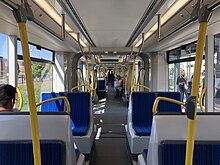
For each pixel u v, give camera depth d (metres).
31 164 1.61
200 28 1.12
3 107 2.09
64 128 1.77
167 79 7.21
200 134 1.77
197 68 1.14
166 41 4.75
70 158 1.84
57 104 4.09
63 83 7.00
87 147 3.47
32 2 2.73
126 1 2.71
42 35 3.88
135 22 3.80
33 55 5.14
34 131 1.23
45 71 6.19
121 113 8.08
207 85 3.94
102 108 9.30
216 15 2.62
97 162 3.62
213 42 3.89
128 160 3.70
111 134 5.27
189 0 2.71
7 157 1.61
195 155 1.58
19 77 4.08
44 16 3.31
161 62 7.19
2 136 1.78
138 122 3.93
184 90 5.60
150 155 1.92
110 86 21.86
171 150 1.61
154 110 2.16
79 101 4.14
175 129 1.75
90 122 4.11
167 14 3.35
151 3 2.75
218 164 1.58
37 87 5.44
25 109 4.36
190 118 1.18
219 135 1.78
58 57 6.99
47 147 1.64
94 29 4.43
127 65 11.43
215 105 3.95
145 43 6.17
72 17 3.44
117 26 4.14
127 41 6.09
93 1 2.70
